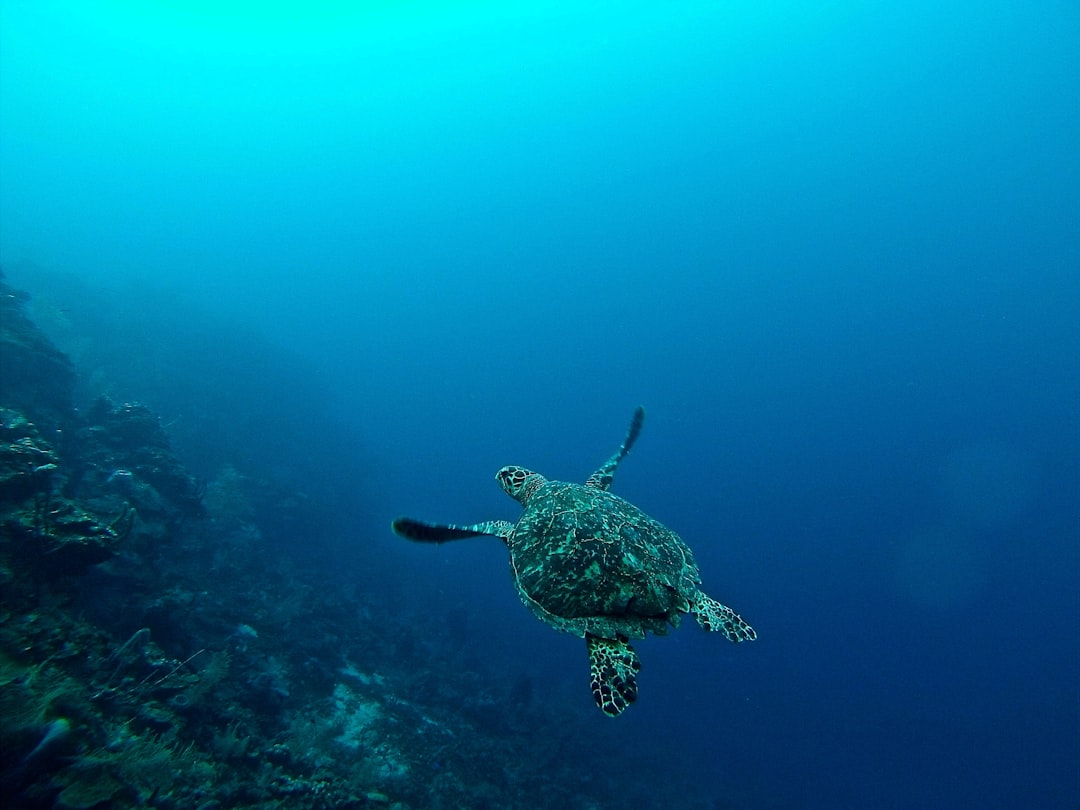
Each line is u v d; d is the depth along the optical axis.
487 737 17.67
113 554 9.29
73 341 30.53
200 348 39.62
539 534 4.89
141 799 6.59
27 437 10.62
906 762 42.25
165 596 11.21
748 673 50.28
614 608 4.21
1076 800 41.81
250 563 18.36
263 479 26.14
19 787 5.63
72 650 7.84
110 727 7.31
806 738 41.25
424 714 16.61
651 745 28.89
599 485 6.41
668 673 44.25
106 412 15.88
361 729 13.61
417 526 5.05
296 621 16.56
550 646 34.38
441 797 12.74
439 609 29.81
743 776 31.70
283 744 10.41
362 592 23.78
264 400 37.22
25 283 38.50
